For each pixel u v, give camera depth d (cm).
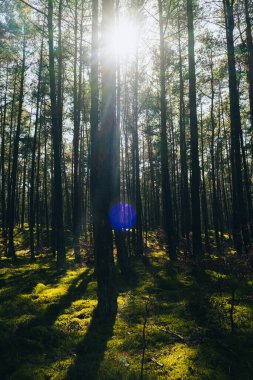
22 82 2369
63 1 1800
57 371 561
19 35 1914
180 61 2102
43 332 704
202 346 618
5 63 2334
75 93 2016
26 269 1717
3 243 2545
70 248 2734
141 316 796
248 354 582
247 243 1435
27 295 1039
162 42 1683
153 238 2986
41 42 2188
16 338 678
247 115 2494
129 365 565
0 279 1367
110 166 837
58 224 1633
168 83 2417
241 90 2406
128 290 1059
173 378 518
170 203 1695
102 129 835
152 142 3675
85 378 532
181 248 2119
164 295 969
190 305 830
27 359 605
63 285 1184
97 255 820
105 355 608
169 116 2898
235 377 519
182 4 1645
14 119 3206
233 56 1509
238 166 1499
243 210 1472
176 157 3594
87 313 826
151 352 616
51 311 865
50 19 1593
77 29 2000
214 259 1209
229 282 1005
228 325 698
